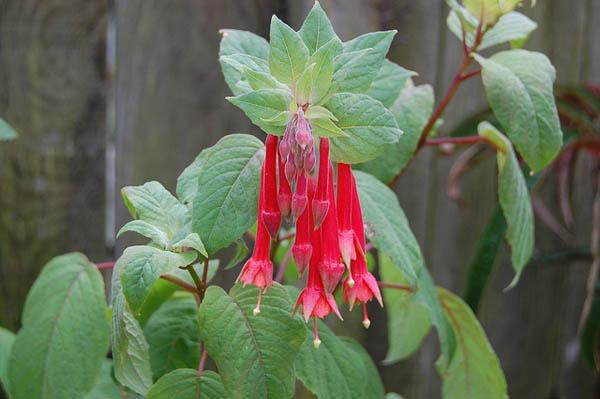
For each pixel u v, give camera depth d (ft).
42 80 2.83
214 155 2.02
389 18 3.02
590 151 3.05
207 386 2.09
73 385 2.12
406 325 2.65
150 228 2.01
